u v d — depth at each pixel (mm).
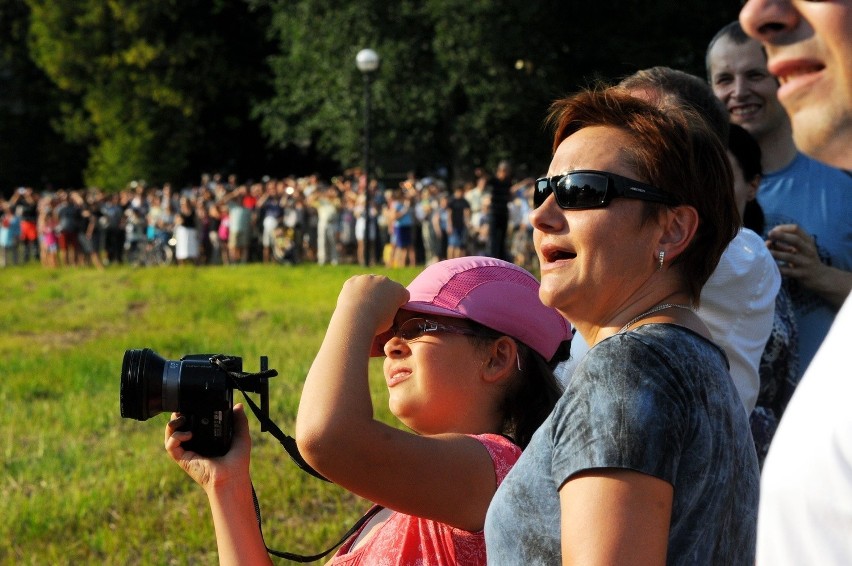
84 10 68000
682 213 3135
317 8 55719
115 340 22688
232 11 68688
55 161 75750
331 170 73250
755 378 4980
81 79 69438
